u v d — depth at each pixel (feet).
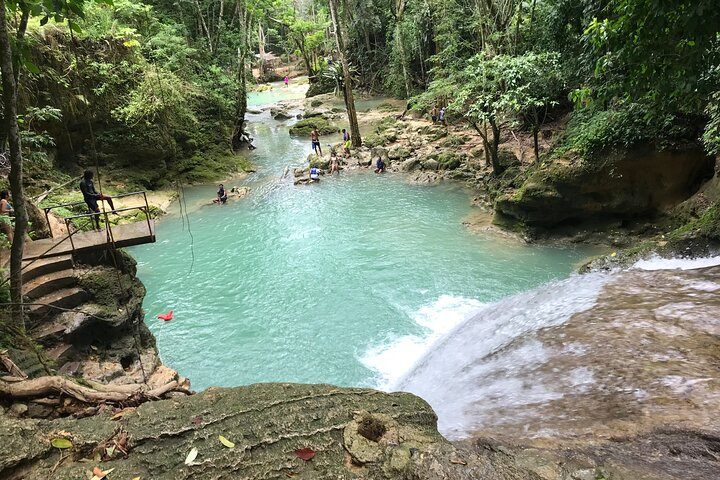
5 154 29.35
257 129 113.29
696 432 8.86
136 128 60.80
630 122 36.99
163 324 33.50
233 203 60.23
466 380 16.98
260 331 32.12
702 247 25.54
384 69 134.10
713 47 17.26
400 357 27.66
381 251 43.39
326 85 148.87
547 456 8.26
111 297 23.49
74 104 53.98
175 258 44.52
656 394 11.00
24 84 47.57
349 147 81.76
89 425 8.95
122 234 23.48
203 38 82.64
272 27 182.50
